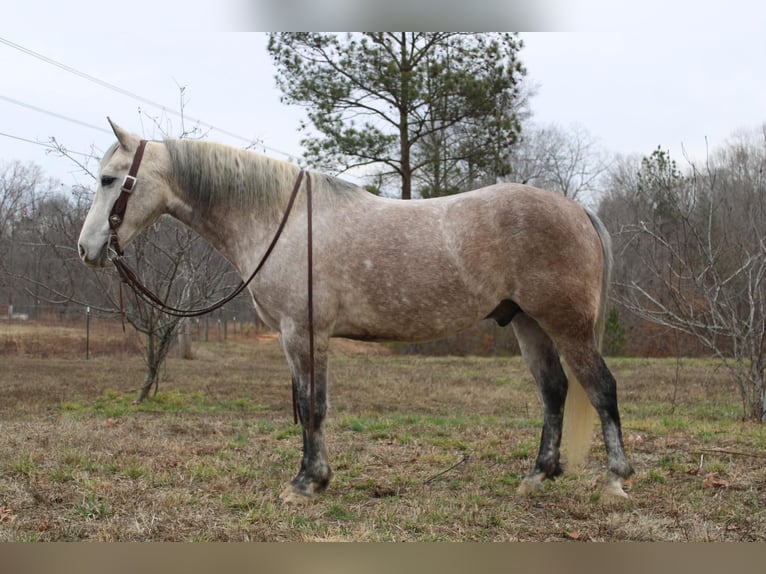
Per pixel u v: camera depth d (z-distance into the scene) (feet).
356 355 70.18
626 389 38.63
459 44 53.01
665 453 17.31
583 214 13.46
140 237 29.63
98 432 20.52
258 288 13.30
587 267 12.92
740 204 37.47
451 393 37.01
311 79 51.88
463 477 15.10
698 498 13.08
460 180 57.77
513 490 13.94
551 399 14.28
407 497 13.43
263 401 33.53
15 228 60.95
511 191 13.09
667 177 40.55
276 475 15.15
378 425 21.80
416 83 50.90
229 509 12.59
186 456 16.93
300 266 12.92
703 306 31.89
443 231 12.91
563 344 12.97
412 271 12.79
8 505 12.71
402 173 55.57
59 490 13.70
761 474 14.82
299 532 11.28
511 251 12.74
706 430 20.74
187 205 13.84
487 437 19.80
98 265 13.44
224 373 48.08
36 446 17.98
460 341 74.69
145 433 21.02
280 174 13.58
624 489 13.64
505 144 55.01
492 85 52.70
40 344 63.05
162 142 13.94
